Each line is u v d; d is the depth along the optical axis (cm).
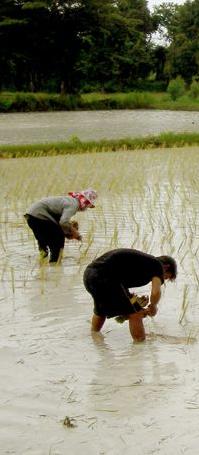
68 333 681
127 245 1030
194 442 459
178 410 507
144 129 3894
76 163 2112
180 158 2234
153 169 1952
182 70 8825
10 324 704
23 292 816
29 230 1148
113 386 551
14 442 461
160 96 7438
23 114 5466
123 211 1311
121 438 466
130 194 1512
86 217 1251
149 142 2755
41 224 940
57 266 938
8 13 6550
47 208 941
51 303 775
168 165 2039
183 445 455
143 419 493
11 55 6688
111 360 610
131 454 445
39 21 6606
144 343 655
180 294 805
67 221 912
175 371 582
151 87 8838
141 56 8644
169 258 679
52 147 2562
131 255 661
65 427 481
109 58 7550
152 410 507
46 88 7731
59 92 7756
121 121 4628
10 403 520
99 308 667
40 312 743
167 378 566
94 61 7631
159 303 772
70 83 7219
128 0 9538
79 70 7238
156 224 1188
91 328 686
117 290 655
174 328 696
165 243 1043
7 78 7238
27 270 918
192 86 7019
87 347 643
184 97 6775
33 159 2277
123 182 1681
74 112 5741
